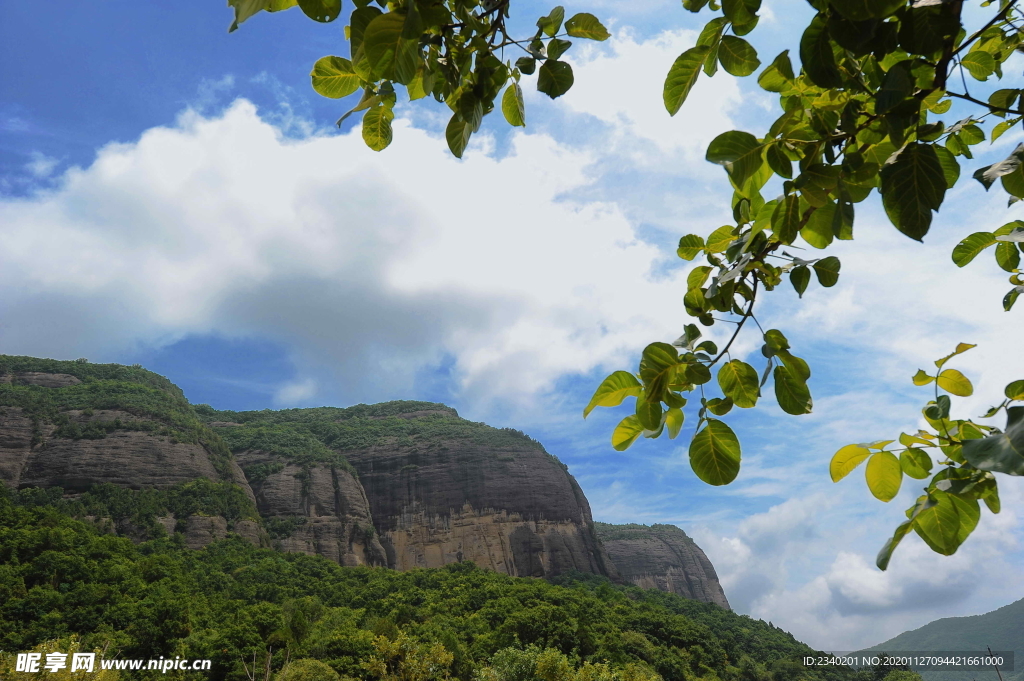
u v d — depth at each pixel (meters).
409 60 0.86
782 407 1.23
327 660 52.91
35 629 54.16
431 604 83.88
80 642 51.81
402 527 138.50
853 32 0.93
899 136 0.95
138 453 109.00
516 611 74.69
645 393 1.19
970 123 1.50
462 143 1.15
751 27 1.08
